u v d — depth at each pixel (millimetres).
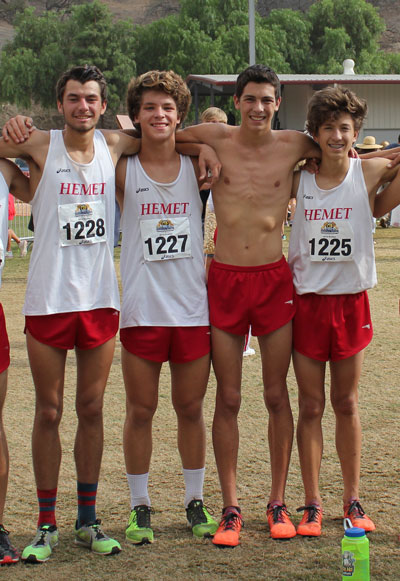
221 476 3699
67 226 3414
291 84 25078
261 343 3736
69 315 3439
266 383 3754
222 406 3725
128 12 75250
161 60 51750
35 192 3463
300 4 75000
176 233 3609
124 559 3381
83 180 3438
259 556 3365
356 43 59406
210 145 3707
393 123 25688
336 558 3318
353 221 3621
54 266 3422
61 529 3715
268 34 51719
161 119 3527
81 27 53062
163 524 3730
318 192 3648
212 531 3600
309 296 3664
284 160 3674
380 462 4316
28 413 5363
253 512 3816
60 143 3430
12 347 7461
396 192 3650
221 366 3707
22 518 3799
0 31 71375
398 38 72062
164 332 3592
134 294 3611
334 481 4133
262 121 3564
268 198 3662
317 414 3725
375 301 9258
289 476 4246
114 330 3588
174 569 3270
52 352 3465
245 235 3660
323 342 3658
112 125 52906
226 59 49625
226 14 53750
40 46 53812
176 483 4168
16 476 4289
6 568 3314
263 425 5004
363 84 25344
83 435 3559
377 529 3566
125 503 3957
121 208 3754
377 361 6598
